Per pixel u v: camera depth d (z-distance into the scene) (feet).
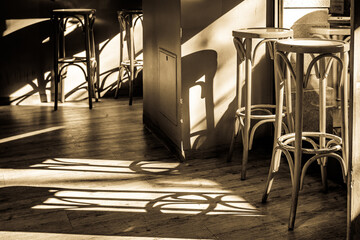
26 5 17.37
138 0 18.45
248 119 10.30
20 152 12.41
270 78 12.26
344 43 8.13
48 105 17.60
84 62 17.33
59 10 16.46
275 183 10.12
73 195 9.70
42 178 10.63
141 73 18.84
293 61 11.64
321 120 9.13
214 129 12.03
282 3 11.40
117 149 12.53
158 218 8.62
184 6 11.16
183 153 11.54
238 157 11.78
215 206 9.07
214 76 11.78
